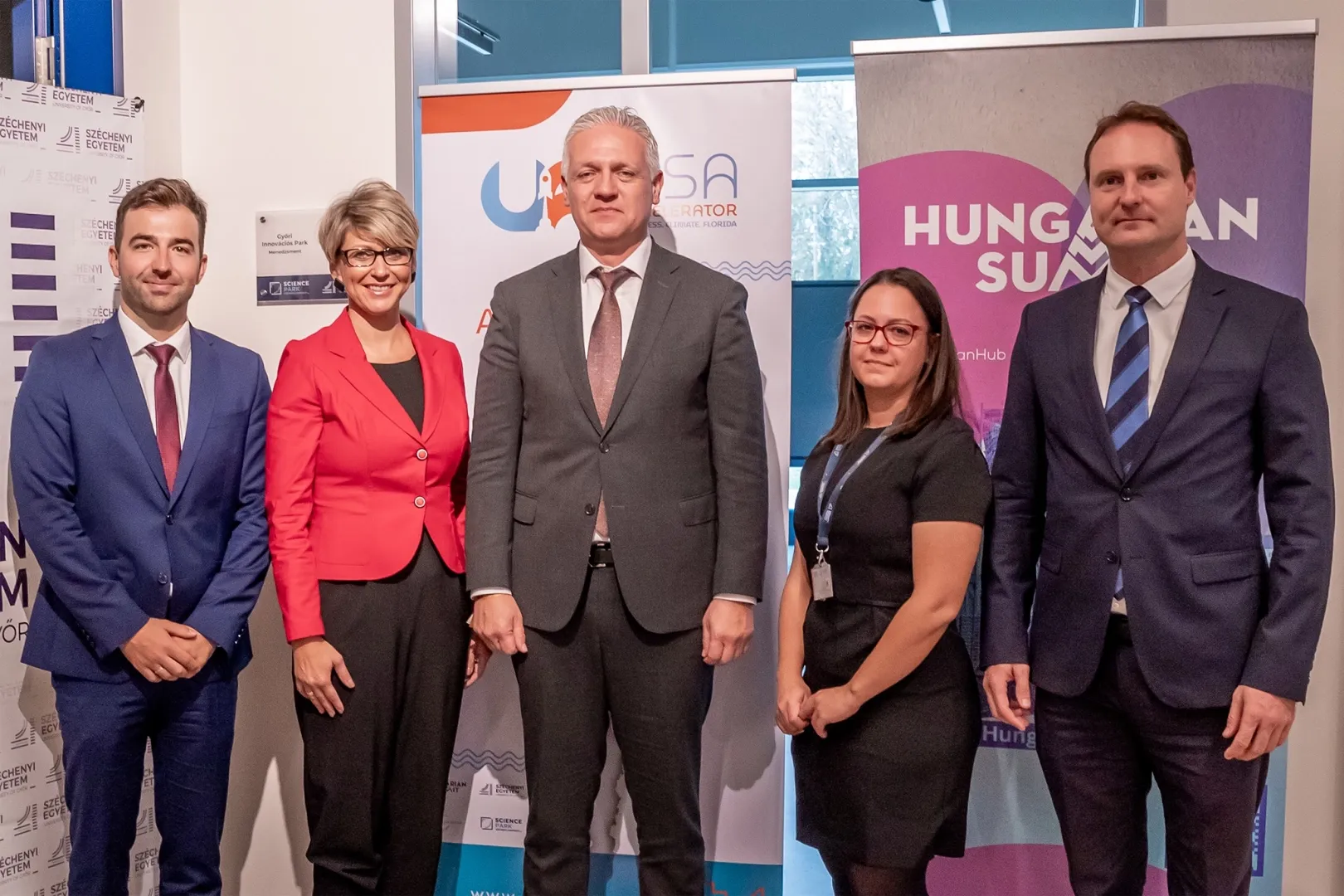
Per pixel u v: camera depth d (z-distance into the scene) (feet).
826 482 5.99
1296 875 7.59
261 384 7.07
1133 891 6.18
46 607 6.73
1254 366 5.66
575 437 6.27
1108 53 7.08
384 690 6.50
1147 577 5.74
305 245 8.45
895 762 5.61
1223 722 5.73
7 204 7.25
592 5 11.69
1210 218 7.00
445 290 8.03
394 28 8.30
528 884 6.49
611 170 6.25
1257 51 6.89
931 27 10.78
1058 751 6.15
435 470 6.68
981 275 7.32
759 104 7.58
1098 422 5.90
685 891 6.43
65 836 7.67
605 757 6.74
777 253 7.61
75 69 8.09
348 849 6.55
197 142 8.68
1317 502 5.52
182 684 6.71
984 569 6.39
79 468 6.59
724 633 6.15
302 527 6.52
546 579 6.25
